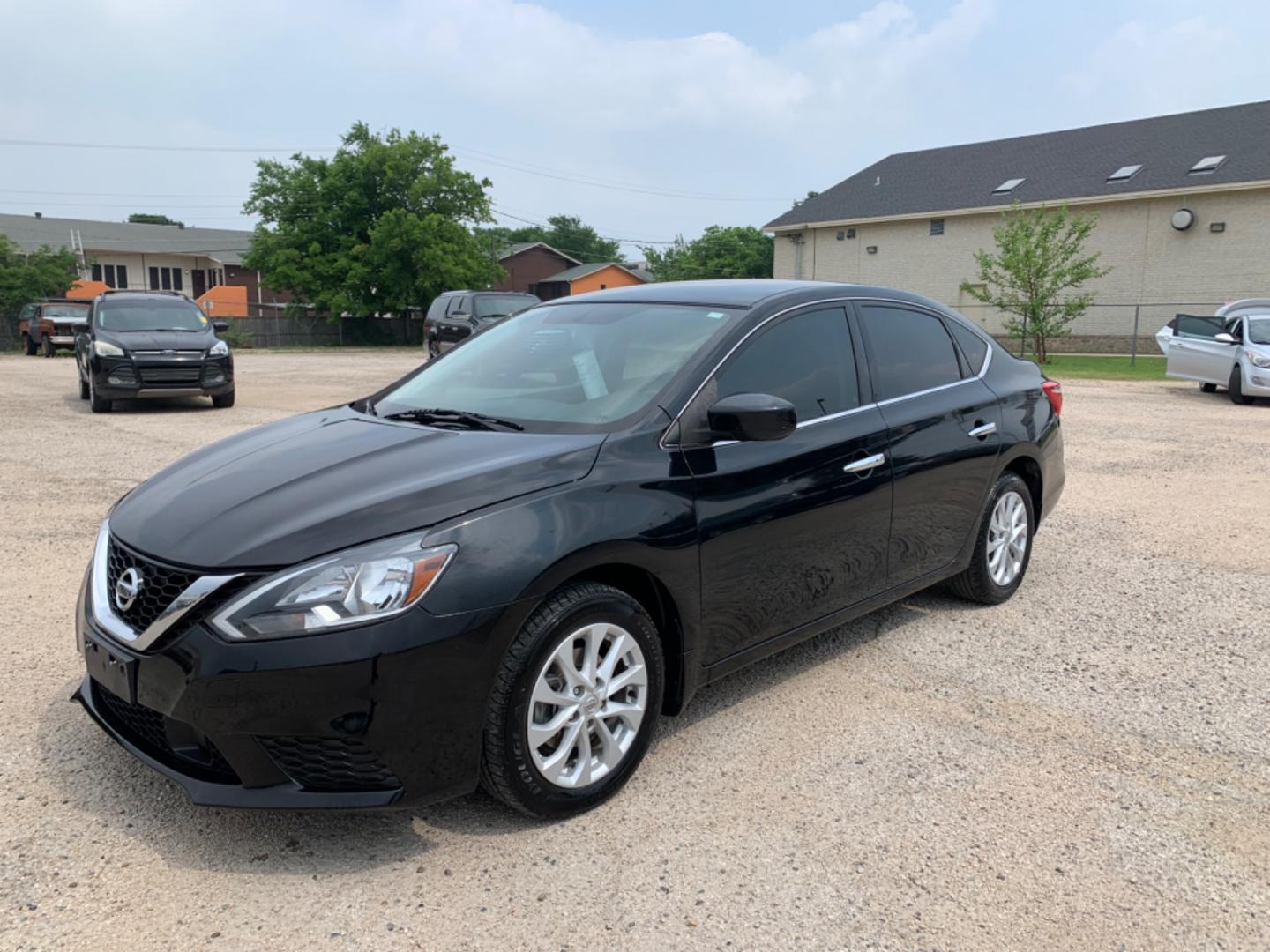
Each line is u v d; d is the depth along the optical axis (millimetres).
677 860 2719
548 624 2770
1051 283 24328
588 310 4207
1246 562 5750
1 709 3602
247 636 2490
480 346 4324
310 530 2643
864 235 35469
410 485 2838
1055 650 4352
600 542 2867
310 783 2592
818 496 3621
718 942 2377
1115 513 7012
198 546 2676
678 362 3473
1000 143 35875
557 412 3438
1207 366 14836
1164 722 3619
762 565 3443
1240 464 8961
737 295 3961
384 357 30938
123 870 2637
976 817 2955
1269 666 4164
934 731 3537
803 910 2506
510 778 2752
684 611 3182
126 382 12859
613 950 2344
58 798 2992
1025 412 4895
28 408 13695
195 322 14297
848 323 4086
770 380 3633
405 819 2924
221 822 2885
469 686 2633
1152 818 2961
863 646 4387
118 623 2768
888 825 2908
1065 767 3275
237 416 12719
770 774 3211
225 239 61344
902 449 4047
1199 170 28234
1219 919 2480
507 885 2596
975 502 4559
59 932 2377
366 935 2387
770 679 4012
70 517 6727
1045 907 2523
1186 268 28297
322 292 41812
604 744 2992
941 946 2373
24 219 57031
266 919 2441
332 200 43469
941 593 5211
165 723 2672
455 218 43562
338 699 2494
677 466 3184
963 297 33094
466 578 2621
